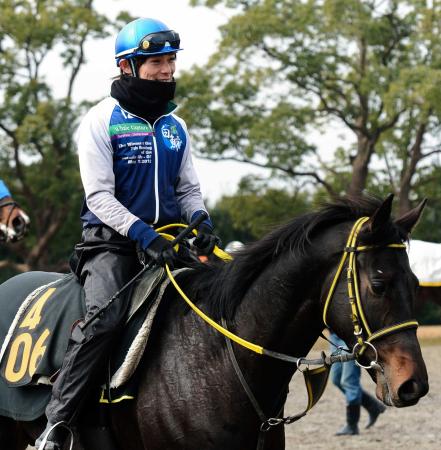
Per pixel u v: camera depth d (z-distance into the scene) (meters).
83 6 46.56
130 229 5.93
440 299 12.45
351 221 5.48
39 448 5.79
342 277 5.26
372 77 42.12
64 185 46.25
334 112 45.03
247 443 5.59
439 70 39.66
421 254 12.47
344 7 41.81
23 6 46.41
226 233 52.78
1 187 9.96
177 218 6.39
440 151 44.44
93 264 6.14
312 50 43.56
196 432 5.57
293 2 43.62
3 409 6.48
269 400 5.62
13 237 9.84
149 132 6.24
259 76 44.47
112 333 5.84
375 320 5.06
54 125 45.72
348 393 12.83
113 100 6.27
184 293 5.93
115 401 5.83
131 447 5.96
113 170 6.21
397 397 4.92
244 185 46.69
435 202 44.47
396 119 43.81
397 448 11.62
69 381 5.83
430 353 25.73
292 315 5.54
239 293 5.72
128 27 6.32
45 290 6.71
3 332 6.74
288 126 43.56
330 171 46.41
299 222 5.61
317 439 12.45
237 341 5.55
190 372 5.68
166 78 6.30
